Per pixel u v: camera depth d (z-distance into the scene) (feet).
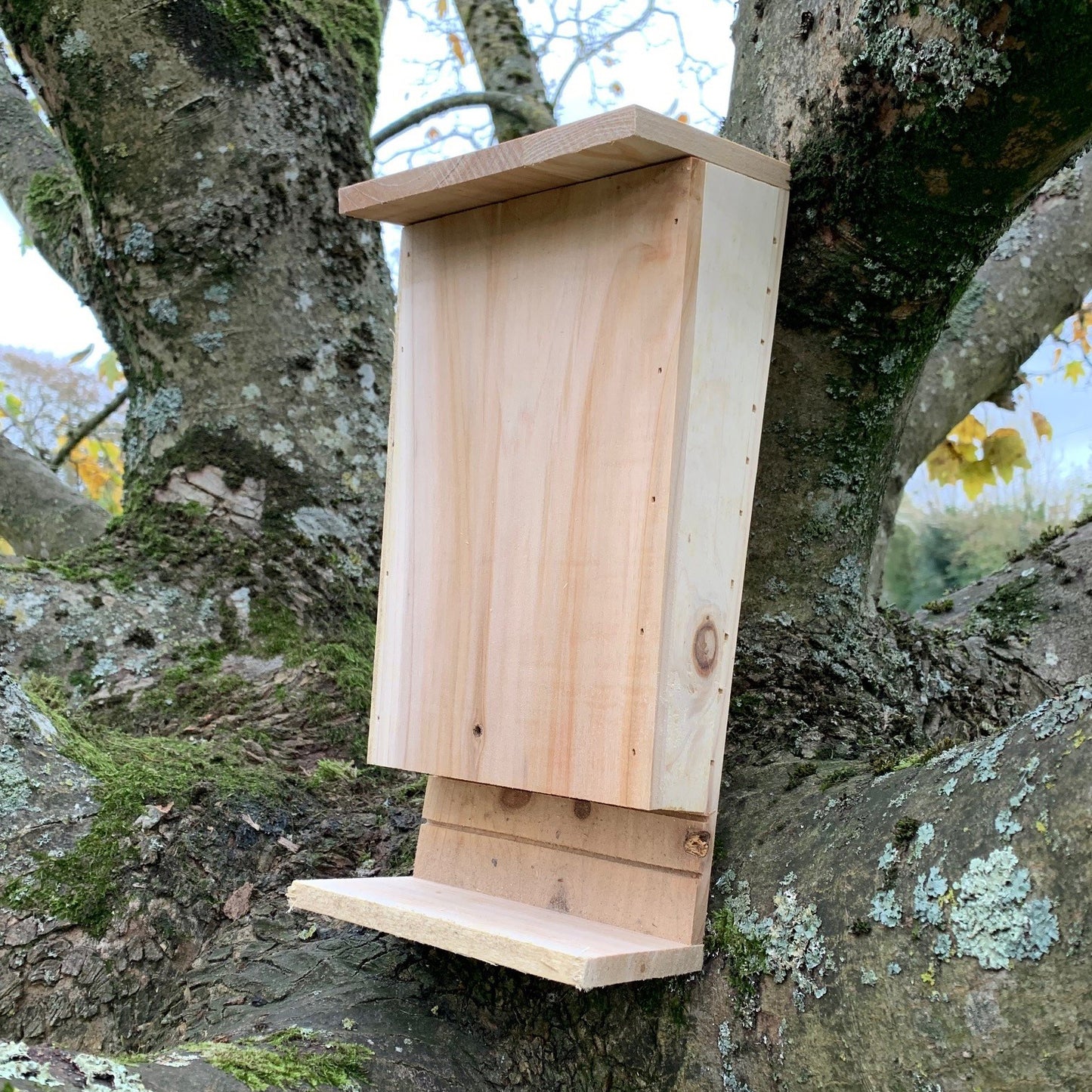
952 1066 4.24
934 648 7.86
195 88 8.97
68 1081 4.31
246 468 8.80
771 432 6.69
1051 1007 4.01
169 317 8.94
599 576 5.74
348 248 9.39
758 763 6.28
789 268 6.15
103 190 9.00
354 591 8.83
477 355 6.42
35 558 9.95
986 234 6.02
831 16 5.77
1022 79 5.27
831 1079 4.67
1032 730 4.45
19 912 5.84
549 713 5.88
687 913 5.48
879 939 4.56
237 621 8.43
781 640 6.91
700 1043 5.28
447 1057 5.74
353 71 9.59
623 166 5.72
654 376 5.62
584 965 4.81
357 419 9.23
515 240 6.29
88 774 6.48
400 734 6.58
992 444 12.34
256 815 6.89
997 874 4.19
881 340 6.36
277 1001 5.98
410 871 6.82
